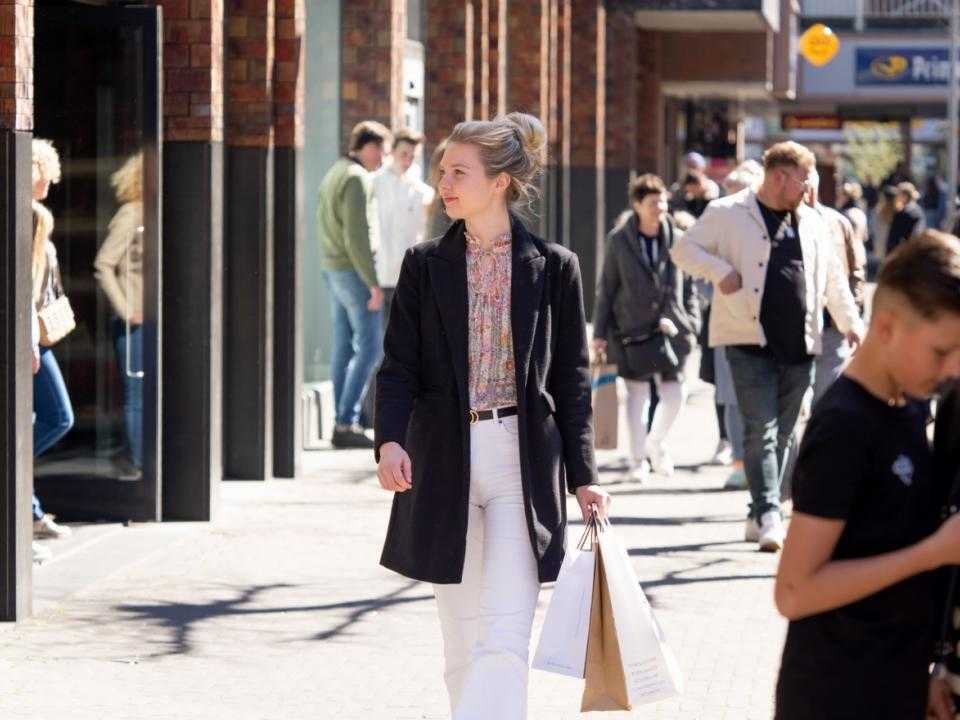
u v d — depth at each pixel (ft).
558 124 126.62
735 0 138.31
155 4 55.26
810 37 150.41
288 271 64.95
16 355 41.34
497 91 98.68
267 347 64.03
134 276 54.08
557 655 26.89
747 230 51.11
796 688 19.27
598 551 27.17
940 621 20.02
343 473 66.85
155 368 54.24
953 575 19.92
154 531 53.67
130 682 36.96
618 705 27.20
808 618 19.27
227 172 63.98
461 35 94.17
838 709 19.03
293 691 36.40
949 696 20.02
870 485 18.90
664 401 67.67
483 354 27.94
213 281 55.26
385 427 27.63
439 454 27.86
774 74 168.35
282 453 65.16
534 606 27.91
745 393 51.67
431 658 39.17
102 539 52.19
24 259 41.29
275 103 64.64
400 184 74.74
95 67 53.67
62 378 54.34
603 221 138.82
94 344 54.49
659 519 57.72
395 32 79.05
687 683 37.17
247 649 39.81
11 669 37.83
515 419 27.91
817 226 51.75
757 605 44.68
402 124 80.53
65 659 38.70
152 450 54.49
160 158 53.67
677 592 46.16
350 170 71.77
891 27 243.40
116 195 53.88
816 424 18.89
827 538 18.69
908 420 19.15
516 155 28.04
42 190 48.19
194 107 55.21
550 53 119.85
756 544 52.90
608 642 27.12
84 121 53.88
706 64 160.97
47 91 53.88
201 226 55.21
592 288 133.39
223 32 60.80
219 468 56.29
